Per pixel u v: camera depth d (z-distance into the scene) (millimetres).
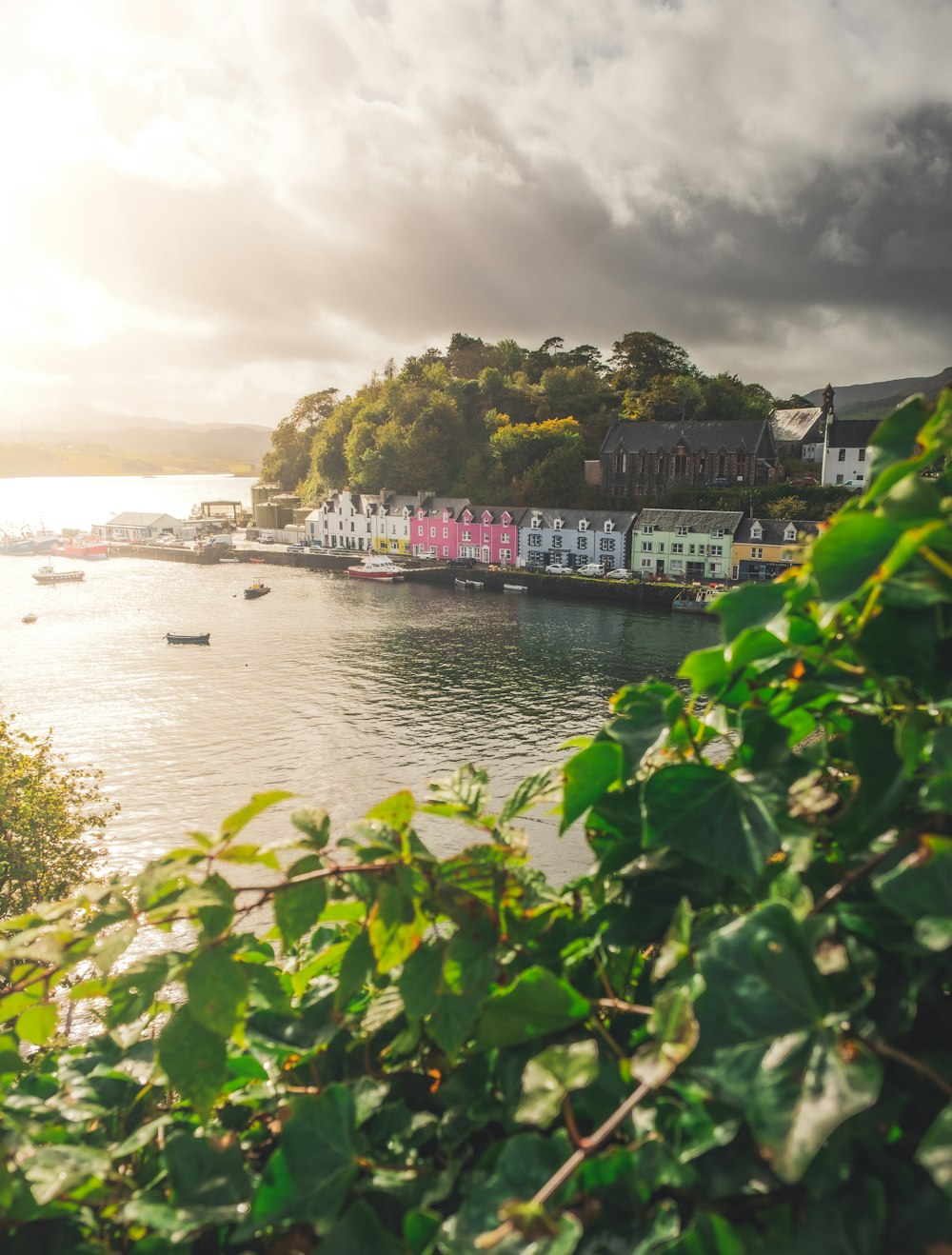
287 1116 1701
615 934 1761
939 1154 1028
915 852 1382
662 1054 1256
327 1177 1480
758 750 1691
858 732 1505
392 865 1770
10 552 137125
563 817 1897
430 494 121750
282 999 1810
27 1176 1472
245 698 53625
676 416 127062
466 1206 1300
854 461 104000
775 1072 1190
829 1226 1157
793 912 1383
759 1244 1171
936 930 1165
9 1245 1489
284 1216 1427
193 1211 1438
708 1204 1284
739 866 1504
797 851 1489
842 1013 1208
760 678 1742
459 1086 1710
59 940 1628
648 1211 1263
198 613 82438
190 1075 1561
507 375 154500
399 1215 1495
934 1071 1202
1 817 19969
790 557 1571
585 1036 1672
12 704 52938
